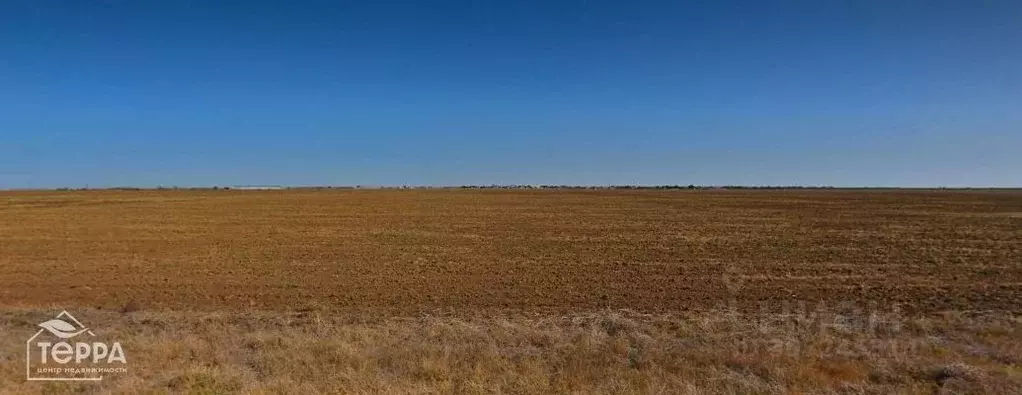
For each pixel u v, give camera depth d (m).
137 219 47.22
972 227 40.38
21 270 22.52
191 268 23.11
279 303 16.64
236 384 7.69
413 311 15.27
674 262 24.61
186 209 60.03
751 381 7.80
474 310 15.36
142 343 9.88
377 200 82.25
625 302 16.72
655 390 7.38
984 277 20.88
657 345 9.79
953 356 9.02
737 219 47.84
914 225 42.03
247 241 32.50
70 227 40.09
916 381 7.90
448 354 8.96
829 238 33.72
